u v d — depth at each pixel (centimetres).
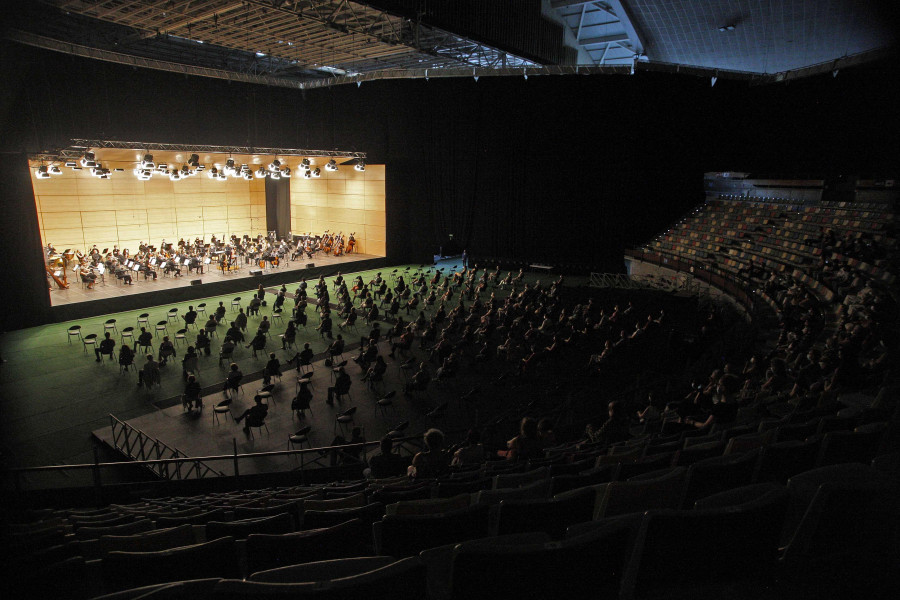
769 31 2506
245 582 203
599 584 248
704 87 2895
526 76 3234
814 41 2445
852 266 1923
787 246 2403
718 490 373
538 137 3312
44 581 304
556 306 2197
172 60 3033
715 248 2750
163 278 2683
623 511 350
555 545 233
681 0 2575
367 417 1392
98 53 2353
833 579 276
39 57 2145
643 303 2398
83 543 397
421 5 2073
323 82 3384
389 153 3491
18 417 1366
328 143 3481
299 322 2017
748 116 2820
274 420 1375
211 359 1797
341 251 3488
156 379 1529
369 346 1656
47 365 1706
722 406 693
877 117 2323
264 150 2747
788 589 270
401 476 775
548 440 816
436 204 3591
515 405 1448
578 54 3422
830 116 2516
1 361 1723
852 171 2459
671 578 261
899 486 305
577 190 3309
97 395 1498
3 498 913
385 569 212
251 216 3684
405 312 2367
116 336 1984
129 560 314
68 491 965
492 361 1784
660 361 1661
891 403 625
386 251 3478
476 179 3503
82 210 2788
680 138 3036
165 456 1197
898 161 2267
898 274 1678
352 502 524
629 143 3128
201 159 2977
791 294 1820
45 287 2109
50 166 2280
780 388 1016
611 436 809
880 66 2258
